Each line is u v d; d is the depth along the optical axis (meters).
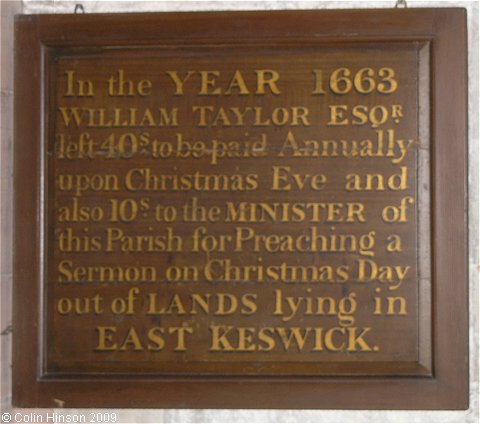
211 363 1.90
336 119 1.90
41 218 1.92
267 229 1.90
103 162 1.93
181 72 1.93
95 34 1.93
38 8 1.99
